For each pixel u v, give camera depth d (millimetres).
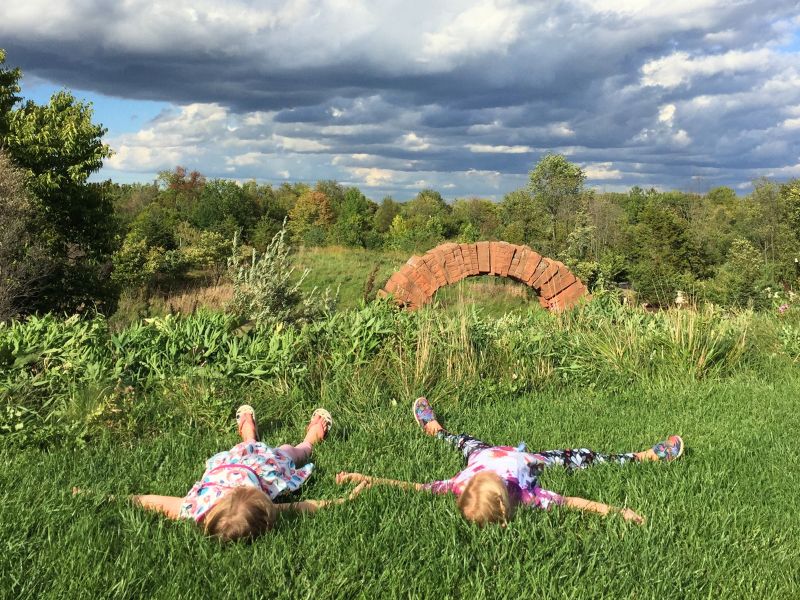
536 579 3100
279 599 2967
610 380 8172
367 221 85625
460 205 93250
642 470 4770
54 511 3766
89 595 2934
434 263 14867
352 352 7547
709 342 8891
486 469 4258
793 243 35625
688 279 28094
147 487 4398
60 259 17109
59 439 5258
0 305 13695
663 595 3080
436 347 7922
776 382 8375
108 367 6656
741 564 3426
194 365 6953
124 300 20906
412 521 3768
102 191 22812
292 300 11047
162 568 3213
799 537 3787
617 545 3504
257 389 6734
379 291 14812
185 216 57438
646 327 9633
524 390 7738
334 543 3439
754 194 50062
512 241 43219
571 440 5738
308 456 5109
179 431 5594
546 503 4051
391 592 3020
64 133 20938
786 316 12305
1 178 15164
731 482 4578
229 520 3518
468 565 3242
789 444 5645
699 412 6734
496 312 19109
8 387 5875
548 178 42938
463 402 7027
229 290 20234
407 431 5797
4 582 3035
